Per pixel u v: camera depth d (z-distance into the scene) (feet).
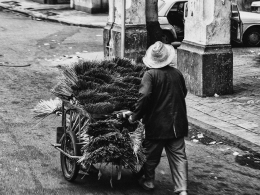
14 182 19.66
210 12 32.89
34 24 69.67
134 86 19.81
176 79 18.02
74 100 19.26
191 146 25.00
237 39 50.90
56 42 55.31
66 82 19.49
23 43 53.88
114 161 18.10
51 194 18.69
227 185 20.35
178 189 17.67
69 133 19.42
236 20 50.44
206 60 33.01
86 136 18.69
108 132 18.04
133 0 40.96
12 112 29.37
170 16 52.42
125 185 19.77
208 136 26.50
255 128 26.96
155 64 17.99
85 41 56.70
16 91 34.19
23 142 24.40
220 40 33.37
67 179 19.92
